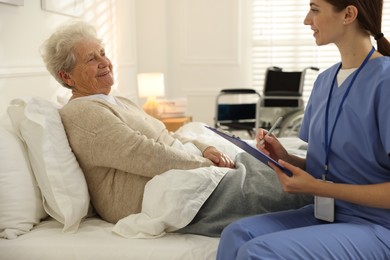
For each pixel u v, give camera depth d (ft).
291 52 17.46
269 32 17.46
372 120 4.31
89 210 6.06
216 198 5.59
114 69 14.60
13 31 8.24
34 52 9.01
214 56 17.58
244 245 4.11
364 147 4.38
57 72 6.51
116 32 14.76
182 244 5.08
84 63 6.42
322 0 4.44
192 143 6.79
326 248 4.03
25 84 8.63
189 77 17.74
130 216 5.50
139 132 5.91
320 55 17.31
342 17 4.42
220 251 4.48
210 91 17.71
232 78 17.69
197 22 17.44
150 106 12.99
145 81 13.16
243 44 17.63
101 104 6.03
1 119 6.61
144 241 5.16
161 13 16.96
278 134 14.49
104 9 13.57
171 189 5.31
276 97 13.99
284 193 5.63
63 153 5.59
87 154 5.74
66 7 10.47
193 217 5.31
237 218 5.46
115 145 5.65
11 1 7.95
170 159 5.73
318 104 4.91
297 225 4.68
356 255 4.08
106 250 5.00
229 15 17.34
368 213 4.45
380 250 4.18
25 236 5.30
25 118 5.60
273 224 4.60
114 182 5.82
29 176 5.59
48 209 5.69
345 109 4.49
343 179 4.57
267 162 4.42
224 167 6.28
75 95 6.59
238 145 4.65
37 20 9.15
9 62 8.11
